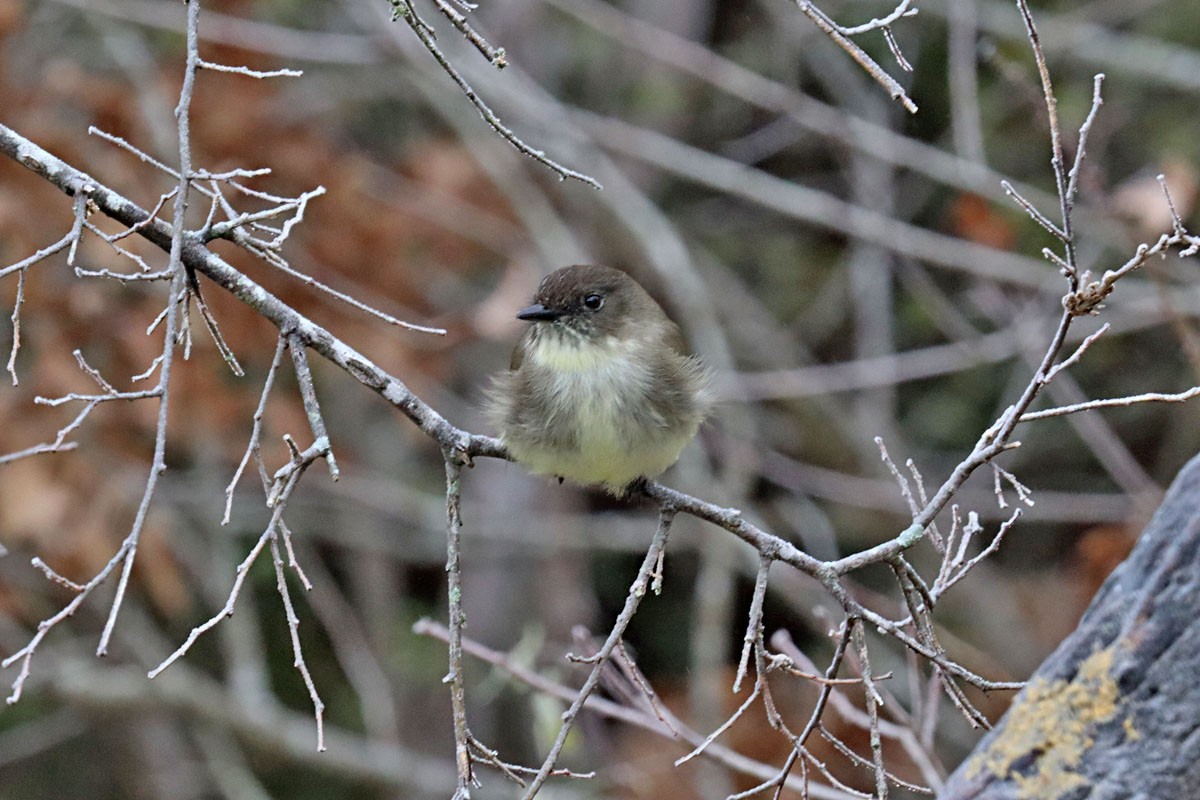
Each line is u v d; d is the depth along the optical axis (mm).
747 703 5609
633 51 17406
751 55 17578
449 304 15578
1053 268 13273
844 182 17375
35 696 15391
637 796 12617
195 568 14945
